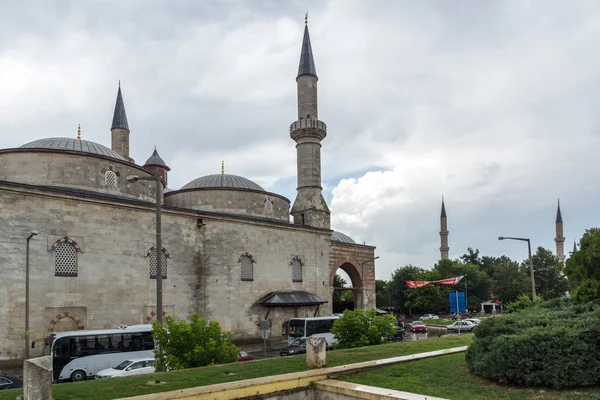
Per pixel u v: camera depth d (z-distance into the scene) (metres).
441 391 11.51
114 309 31.31
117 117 58.16
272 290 42.16
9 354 26.45
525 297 41.31
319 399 13.00
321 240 48.03
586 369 10.86
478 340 13.02
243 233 40.56
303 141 49.62
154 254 34.41
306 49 50.41
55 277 28.80
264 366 14.99
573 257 15.05
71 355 24.16
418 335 52.25
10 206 27.55
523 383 11.52
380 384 12.45
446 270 89.31
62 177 32.97
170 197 44.81
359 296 59.97
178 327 18.72
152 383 12.64
